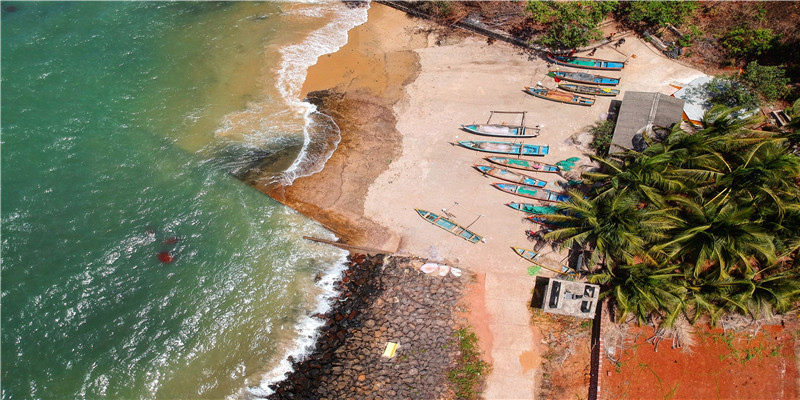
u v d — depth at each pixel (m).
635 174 32.84
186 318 33.09
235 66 47.91
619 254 31.59
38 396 29.89
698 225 30.33
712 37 45.47
